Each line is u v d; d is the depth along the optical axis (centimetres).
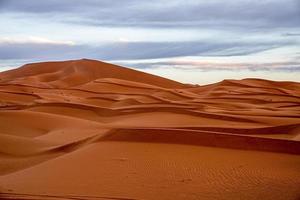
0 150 1753
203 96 6794
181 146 1708
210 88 8575
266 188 1091
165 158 1482
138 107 3816
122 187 1092
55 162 1435
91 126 2764
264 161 1446
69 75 11056
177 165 1369
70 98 5741
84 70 11450
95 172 1270
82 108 3903
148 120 3225
